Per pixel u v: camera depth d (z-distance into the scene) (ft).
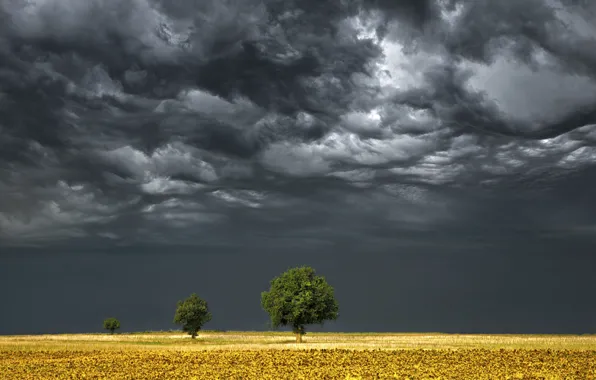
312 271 363.76
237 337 456.04
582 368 186.50
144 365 204.23
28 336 481.46
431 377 165.17
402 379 161.68
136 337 449.89
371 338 427.74
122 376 175.52
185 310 406.62
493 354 231.91
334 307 357.20
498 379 160.97
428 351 246.68
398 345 293.02
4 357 242.99
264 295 361.30
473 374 171.63
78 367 200.75
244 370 186.60
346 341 360.07
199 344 328.29
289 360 214.69
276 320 351.87
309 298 344.49
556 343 304.50
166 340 395.34
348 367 190.90
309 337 460.96
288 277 360.07
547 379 160.76
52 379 169.68
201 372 182.80
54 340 392.27
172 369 191.83
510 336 470.39
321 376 170.30
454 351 246.06
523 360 209.67
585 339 367.86
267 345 303.68
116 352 262.67
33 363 215.31
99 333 560.61
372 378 164.14
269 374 175.94
